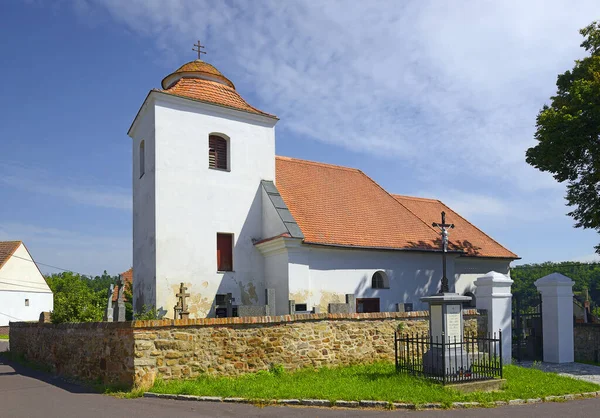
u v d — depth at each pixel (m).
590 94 18.75
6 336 39.06
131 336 11.87
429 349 12.57
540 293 18.11
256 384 11.69
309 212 20.50
